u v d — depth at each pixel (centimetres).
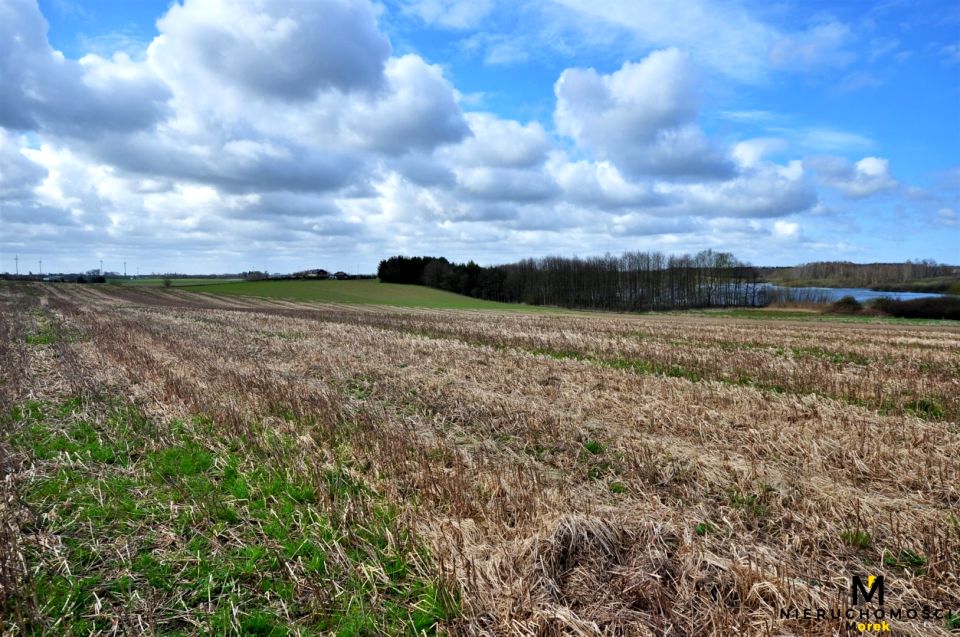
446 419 945
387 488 629
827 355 1792
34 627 412
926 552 486
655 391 1115
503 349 1844
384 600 443
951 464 684
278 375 1326
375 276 11869
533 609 404
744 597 418
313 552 508
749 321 4266
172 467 707
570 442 805
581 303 9300
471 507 577
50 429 859
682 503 603
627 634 389
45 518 570
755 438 799
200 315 3522
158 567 488
